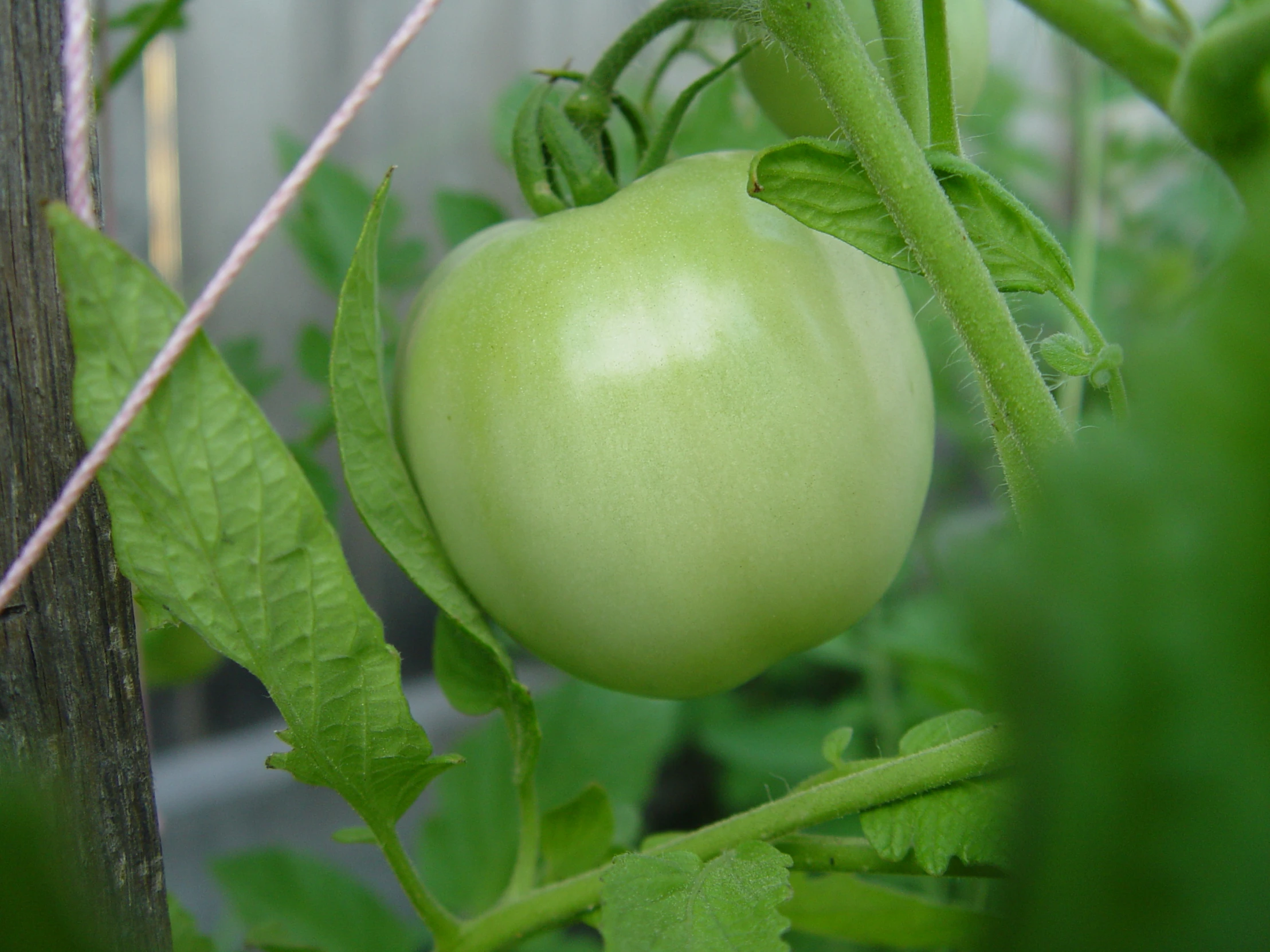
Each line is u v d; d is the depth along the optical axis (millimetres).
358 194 293
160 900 168
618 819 268
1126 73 171
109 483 145
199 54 473
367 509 178
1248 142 155
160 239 464
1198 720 58
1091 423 164
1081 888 61
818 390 168
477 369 172
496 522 174
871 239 161
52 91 150
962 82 209
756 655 182
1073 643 61
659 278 168
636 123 203
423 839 285
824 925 220
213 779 520
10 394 149
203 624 153
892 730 373
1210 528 59
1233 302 61
